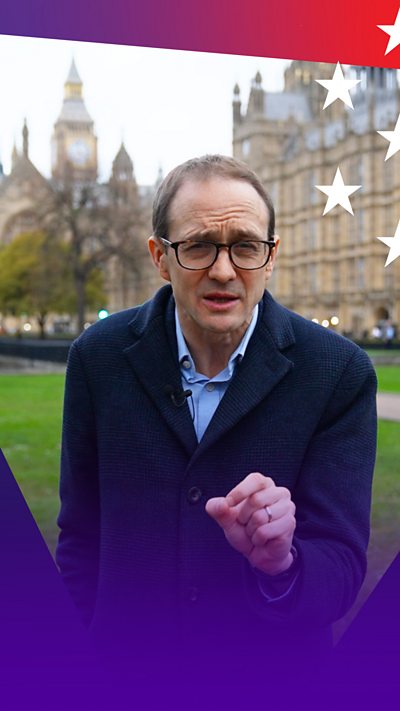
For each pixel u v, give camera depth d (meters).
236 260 2.01
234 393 2.13
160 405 2.18
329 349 2.21
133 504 2.15
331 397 2.17
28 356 38.81
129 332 2.34
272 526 1.67
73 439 2.36
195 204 1.98
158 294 2.40
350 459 2.12
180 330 2.25
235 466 2.12
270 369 2.15
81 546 2.42
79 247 53.94
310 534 2.03
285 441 2.12
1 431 13.40
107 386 2.26
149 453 2.17
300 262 87.00
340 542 1.98
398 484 8.78
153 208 2.19
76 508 2.41
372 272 74.75
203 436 2.12
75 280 54.22
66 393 2.40
